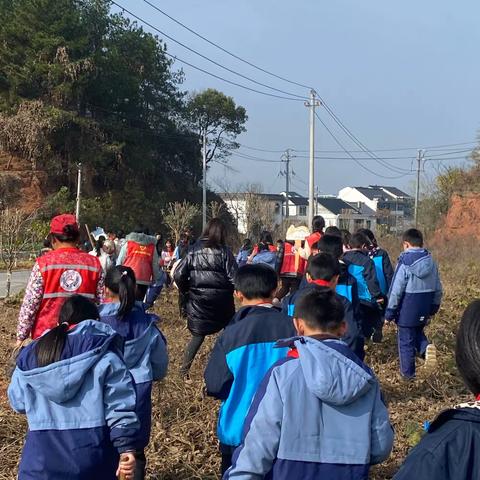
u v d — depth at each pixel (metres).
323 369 2.60
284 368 2.71
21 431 5.46
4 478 4.59
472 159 35.84
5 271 25.88
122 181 43.28
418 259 7.21
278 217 66.06
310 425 2.61
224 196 61.28
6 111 39.72
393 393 6.95
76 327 3.14
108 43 43.78
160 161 48.44
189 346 6.92
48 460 2.98
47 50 39.12
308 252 8.91
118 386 3.10
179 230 37.41
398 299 7.27
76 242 5.05
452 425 1.85
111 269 4.20
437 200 39.59
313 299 2.85
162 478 4.72
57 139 40.56
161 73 48.72
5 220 16.11
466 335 1.92
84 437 3.01
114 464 3.11
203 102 55.72
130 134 43.78
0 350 8.98
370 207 94.75
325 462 2.60
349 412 2.65
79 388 3.04
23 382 3.07
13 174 38.84
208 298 6.82
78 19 40.97
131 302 4.10
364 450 2.62
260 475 2.62
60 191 38.66
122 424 3.06
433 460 1.81
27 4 39.53
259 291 3.64
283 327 3.51
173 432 5.41
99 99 43.56
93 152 41.09
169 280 14.20
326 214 86.44
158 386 6.26
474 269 18.69
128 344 4.06
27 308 4.80
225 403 3.49
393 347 9.05
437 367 7.47
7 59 39.72
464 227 32.47
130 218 41.47
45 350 3.04
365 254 7.52
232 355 3.47
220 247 6.88
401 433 5.59
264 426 2.62
